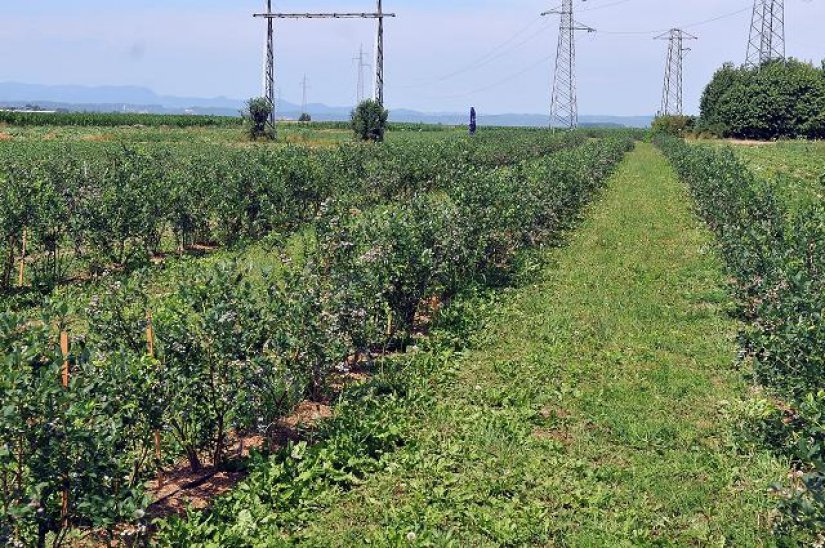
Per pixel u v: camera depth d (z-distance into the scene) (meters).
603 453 8.48
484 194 16.55
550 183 22.33
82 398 5.87
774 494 7.38
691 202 29.23
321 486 7.52
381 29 57.31
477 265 15.86
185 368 7.35
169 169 22.34
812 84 78.25
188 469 8.03
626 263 18.09
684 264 18.08
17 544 5.27
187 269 15.14
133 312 8.36
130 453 6.92
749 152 52.50
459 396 10.06
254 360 7.56
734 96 81.88
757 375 8.22
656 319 13.57
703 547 6.70
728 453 8.37
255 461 7.69
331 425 8.73
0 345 5.99
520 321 13.33
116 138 52.41
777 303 9.28
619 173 43.34
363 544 6.66
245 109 58.69
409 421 9.09
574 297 14.95
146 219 16.83
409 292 12.00
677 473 7.98
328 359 8.85
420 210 13.90
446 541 6.59
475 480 7.77
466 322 12.96
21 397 5.46
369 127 56.06
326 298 9.68
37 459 5.56
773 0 87.56
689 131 93.25
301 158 23.05
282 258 11.89
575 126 104.25
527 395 9.99
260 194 20.67
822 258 10.95
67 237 16.28
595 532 6.88
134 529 5.96
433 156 29.53
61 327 6.89
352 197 23.31
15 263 16.28
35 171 18.11
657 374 10.79
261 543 6.56
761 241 12.59
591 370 11.03
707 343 12.17
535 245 19.98
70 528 6.04
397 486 7.64
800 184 28.58
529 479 7.78
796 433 7.95
